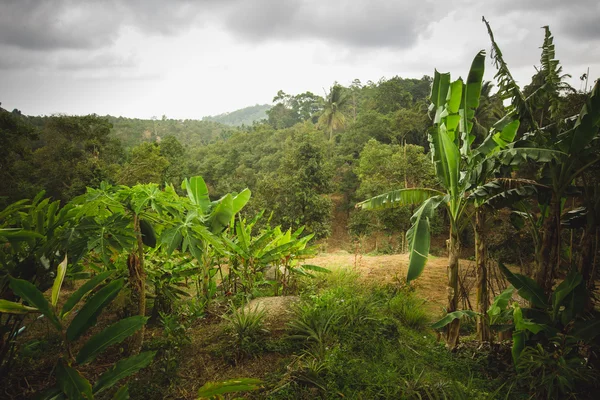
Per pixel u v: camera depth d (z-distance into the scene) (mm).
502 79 4793
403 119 40406
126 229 3951
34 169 31688
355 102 82250
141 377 3746
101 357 4199
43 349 4418
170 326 4336
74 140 34500
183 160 46031
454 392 3605
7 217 3795
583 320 4098
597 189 4359
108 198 3902
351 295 5883
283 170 26703
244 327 4391
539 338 4148
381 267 9266
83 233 3730
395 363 4160
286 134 54188
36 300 2467
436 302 7043
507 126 4930
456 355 4598
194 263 6164
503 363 4395
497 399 3705
